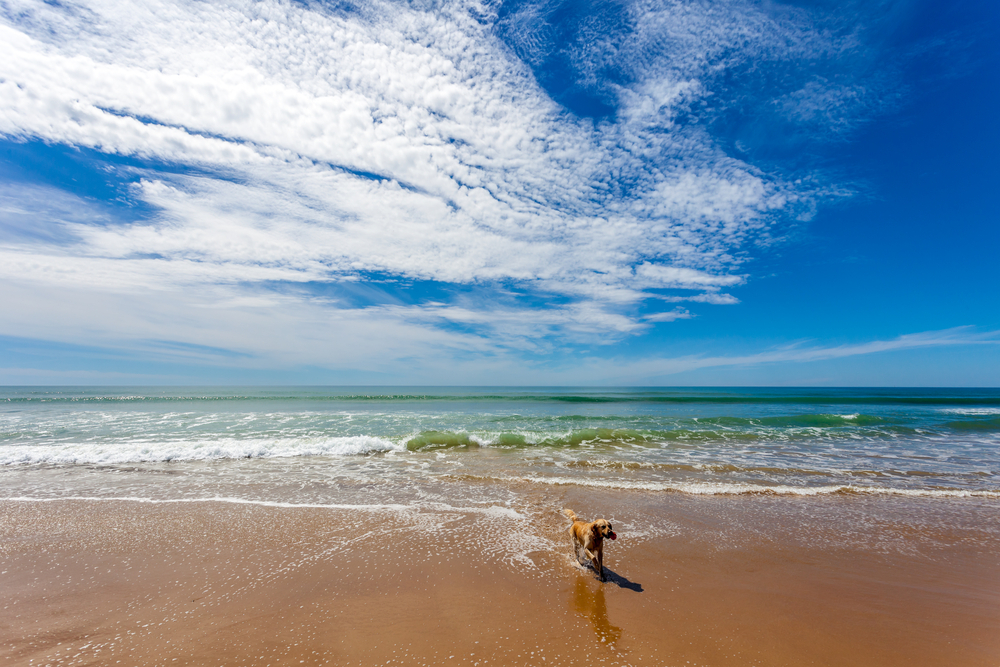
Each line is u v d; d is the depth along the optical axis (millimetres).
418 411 26766
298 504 7734
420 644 3732
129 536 6188
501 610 4305
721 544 6094
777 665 3479
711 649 3695
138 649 3639
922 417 24219
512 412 26734
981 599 4664
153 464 11078
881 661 3551
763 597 4641
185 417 20953
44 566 5223
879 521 7109
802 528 6762
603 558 5586
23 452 11898
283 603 4418
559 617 4188
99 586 4742
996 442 15469
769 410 29938
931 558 5719
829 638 3885
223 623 4043
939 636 3941
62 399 37344
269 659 3520
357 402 36594
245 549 5770
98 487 8820
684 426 19328
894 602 4574
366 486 9047
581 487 9023
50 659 3488
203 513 7184
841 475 10367
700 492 8719
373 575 5047
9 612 4199
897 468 11156
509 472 10414
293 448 12742
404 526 6652
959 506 7957
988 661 3562
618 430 15852
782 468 10938
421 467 10961
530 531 6496
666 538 6293
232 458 11953
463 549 5816
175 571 5121
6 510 7270
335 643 3740
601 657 3572
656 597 4609
